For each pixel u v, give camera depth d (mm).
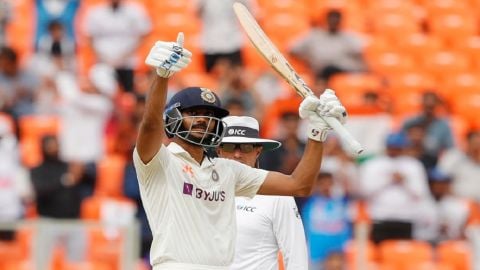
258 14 66125
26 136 54625
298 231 26547
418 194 48000
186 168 22453
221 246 22422
